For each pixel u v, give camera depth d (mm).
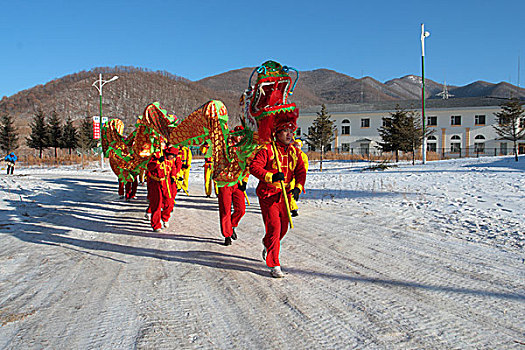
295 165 5312
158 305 4230
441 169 21656
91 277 5219
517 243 6109
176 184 8578
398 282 4684
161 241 7312
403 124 40062
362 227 7867
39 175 27953
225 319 3840
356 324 3631
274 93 5410
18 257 6184
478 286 4449
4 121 60438
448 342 3248
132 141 12414
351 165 34781
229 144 6766
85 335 3551
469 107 56156
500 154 54156
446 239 6621
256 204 11828
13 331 3656
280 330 3568
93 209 11477
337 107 63219
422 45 30031
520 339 3264
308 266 5461
